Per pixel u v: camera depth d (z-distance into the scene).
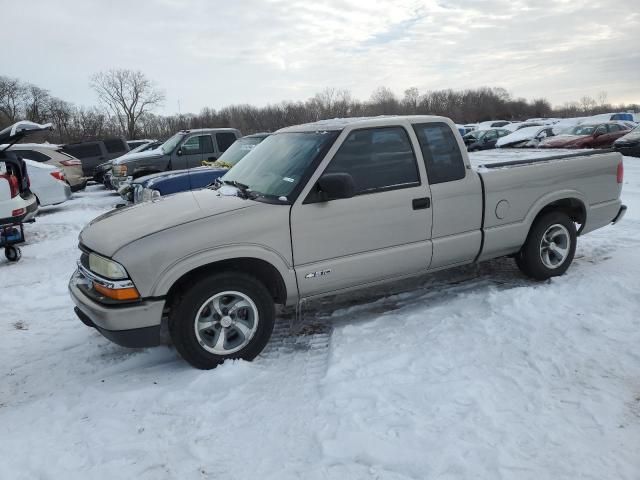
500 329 4.12
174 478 2.61
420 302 4.95
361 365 3.68
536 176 5.01
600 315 4.30
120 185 12.17
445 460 2.59
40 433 3.09
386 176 4.26
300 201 3.92
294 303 4.10
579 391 3.22
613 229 7.53
